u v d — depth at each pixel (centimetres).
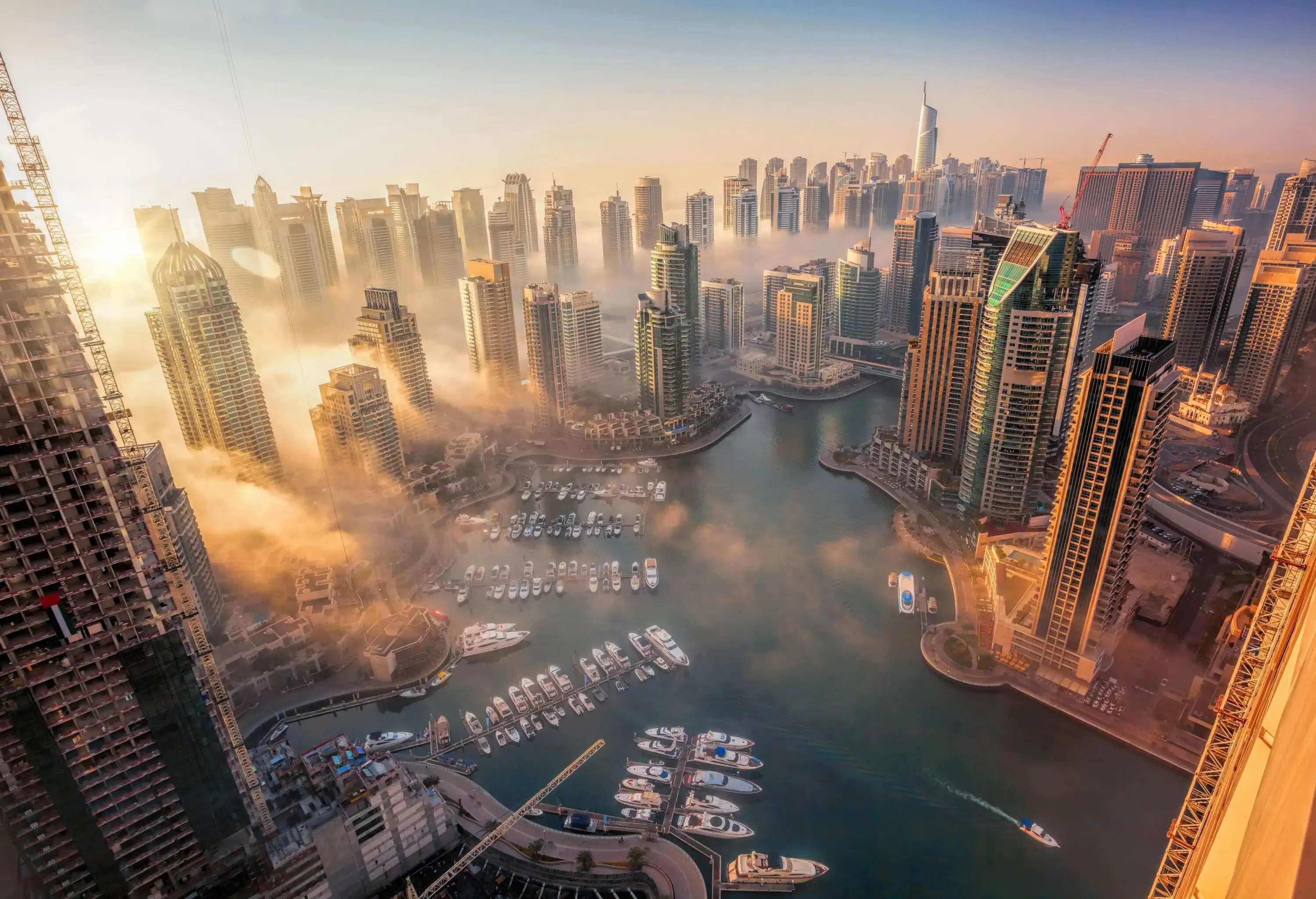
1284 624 5506
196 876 18900
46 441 15488
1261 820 3161
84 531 16138
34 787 16588
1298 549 8344
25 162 15138
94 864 17575
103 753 17038
